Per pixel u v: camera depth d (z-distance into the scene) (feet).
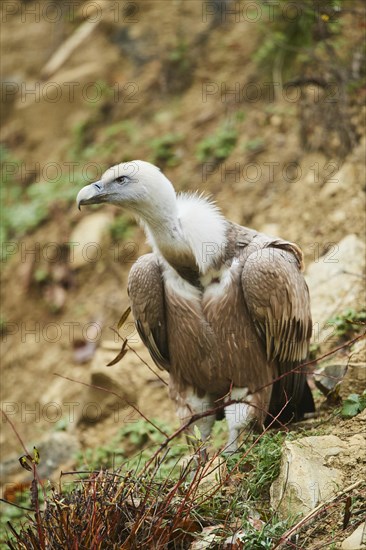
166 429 36.09
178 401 31.37
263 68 52.21
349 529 23.20
